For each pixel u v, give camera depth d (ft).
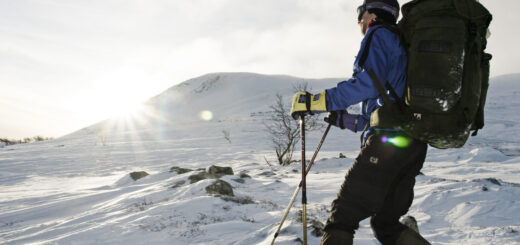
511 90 352.08
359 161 5.47
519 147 119.65
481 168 59.57
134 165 115.65
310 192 37.29
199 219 17.75
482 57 5.34
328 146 154.81
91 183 63.31
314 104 5.72
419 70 4.87
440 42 4.83
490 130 177.06
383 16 5.64
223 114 422.82
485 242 14.75
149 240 14.12
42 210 30.25
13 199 39.32
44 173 98.27
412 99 4.86
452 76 4.73
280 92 485.97
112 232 15.19
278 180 46.24
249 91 534.37
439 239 15.99
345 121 6.50
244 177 47.29
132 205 25.57
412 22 5.14
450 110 4.72
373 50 5.18
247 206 21.30
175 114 485.15
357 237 12.10
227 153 145.07
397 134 5.20
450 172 57.57
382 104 5.40
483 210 23.84
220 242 13.00
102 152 162.91
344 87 5.40
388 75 5.20
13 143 286.05
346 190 5.49
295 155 128.47
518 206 24.07
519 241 14.46
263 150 154.40
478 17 4.95
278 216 18.52
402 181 5.61
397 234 5.94
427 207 26.37
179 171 49.42
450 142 4.86
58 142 249.55
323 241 5.60
